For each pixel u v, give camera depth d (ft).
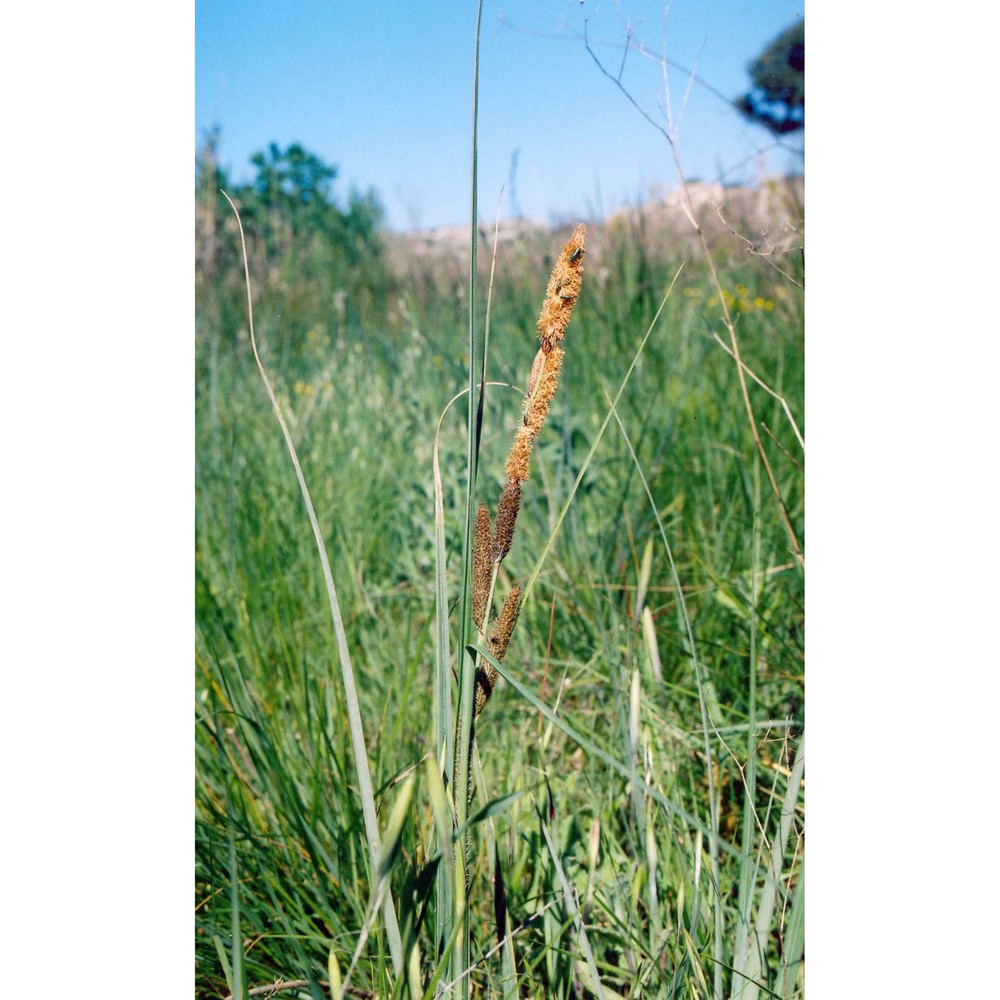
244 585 6.74
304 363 11.30
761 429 7.45
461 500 7.64
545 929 4.14
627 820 4.70
